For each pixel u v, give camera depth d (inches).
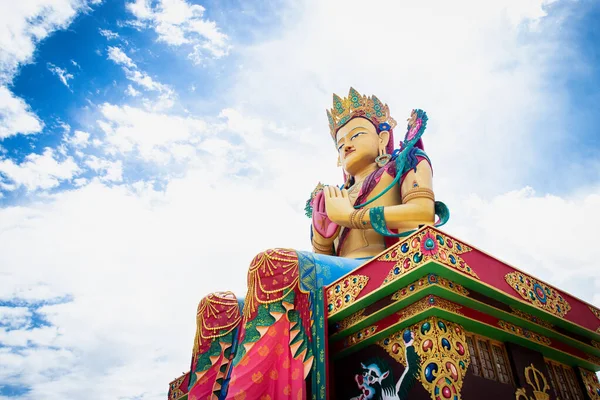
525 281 337.4
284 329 327.9
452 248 297.0
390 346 306.3
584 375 389.7
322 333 325.7
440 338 282.0
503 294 309.0
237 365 313.7
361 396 307.4
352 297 323.3
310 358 318.7
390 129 539.2
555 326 353.4
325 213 494.3
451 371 272.1
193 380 368.2
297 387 304.8
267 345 319.3
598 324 379.9
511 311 321.7
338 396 322.0
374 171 491.5
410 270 289.3
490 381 297.0
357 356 324.5
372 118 540.1
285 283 341.4
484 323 307.1
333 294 341.4
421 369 279.4
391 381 294.5
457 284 297.0
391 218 418.6
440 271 286.2
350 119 538.3
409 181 444.1
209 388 358.9
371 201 460.1
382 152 525.0
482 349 315.6
